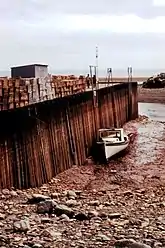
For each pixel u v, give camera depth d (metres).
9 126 28.59
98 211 19.89
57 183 33.22
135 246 12.27
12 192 26.66
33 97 34.53
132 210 20.95
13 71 47.25
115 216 18.50
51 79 42.53
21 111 30.03
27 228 14.92
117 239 13.77
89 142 45.12
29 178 30.70
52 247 12.66
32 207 20.33
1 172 27.47
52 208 18.78
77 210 19.28
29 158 30.95
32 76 46.28
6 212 18.97
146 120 74.38
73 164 39.75
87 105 46.22
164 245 13.12
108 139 43.72
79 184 33.16
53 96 39.78
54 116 36.06
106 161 40.78
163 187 31.89
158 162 41.03
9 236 13.87
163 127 65.25
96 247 12.76
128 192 29.20
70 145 39.44
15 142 29.23
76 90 46.75
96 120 49.69
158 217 18.88
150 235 14.55
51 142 35.16
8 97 29.86
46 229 15.04
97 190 30.80
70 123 39.91
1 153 27.62
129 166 39.56
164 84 135.50
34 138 31.91
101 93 53.38
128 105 72.50
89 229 15.38
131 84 74.69
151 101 109.81
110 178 35.28
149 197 26.97
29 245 12.83
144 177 35.56
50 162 34.66
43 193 28.12
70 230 15.09
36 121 32.34
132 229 15.66
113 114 60.81
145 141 51.66
